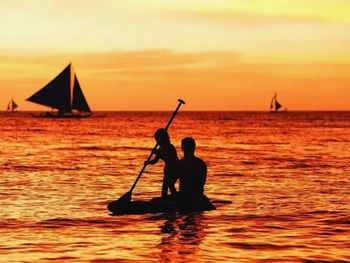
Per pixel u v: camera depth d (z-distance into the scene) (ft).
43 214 46.57
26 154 117.91
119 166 92.89
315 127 334.24
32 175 77.36
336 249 34.12
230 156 115.85
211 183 69.21
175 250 33.76
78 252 33.12
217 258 31.76
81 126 341.21
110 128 306.55
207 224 42.45
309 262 30.94
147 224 42.45
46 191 61.11
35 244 35.27
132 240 36.73
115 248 34.30
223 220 44.04
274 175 78.74
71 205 51.52
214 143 167.73
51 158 108.27
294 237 37.73
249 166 92.79
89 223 42.80
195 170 48.62
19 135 214.28
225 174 79.82
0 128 296.51
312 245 35.22
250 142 173.58
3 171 82.64
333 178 75.20
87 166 92.22
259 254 32.81
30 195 57.98
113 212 46.75
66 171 83.51
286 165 94.99
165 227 41.29
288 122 469.16
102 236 38.01
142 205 46.98
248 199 55.57
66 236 37.96
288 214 46.83
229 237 37.73
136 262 30.78
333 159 108.47
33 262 30.55
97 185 66.95
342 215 46.39
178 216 45.73
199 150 135.64
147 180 72.90
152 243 35.81
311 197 57.11
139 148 142.00
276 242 36.14
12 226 41.45
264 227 41.24
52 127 318.04
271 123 435.12
